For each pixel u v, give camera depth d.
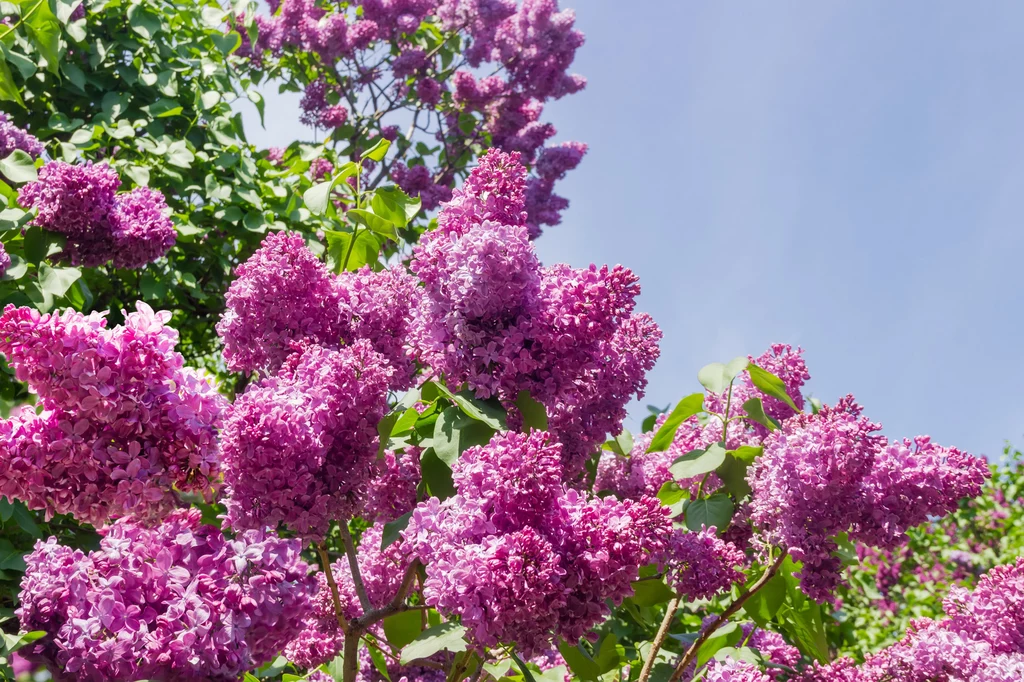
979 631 2.42
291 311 1.97
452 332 1.86
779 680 3.12
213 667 1.31
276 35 5.97
